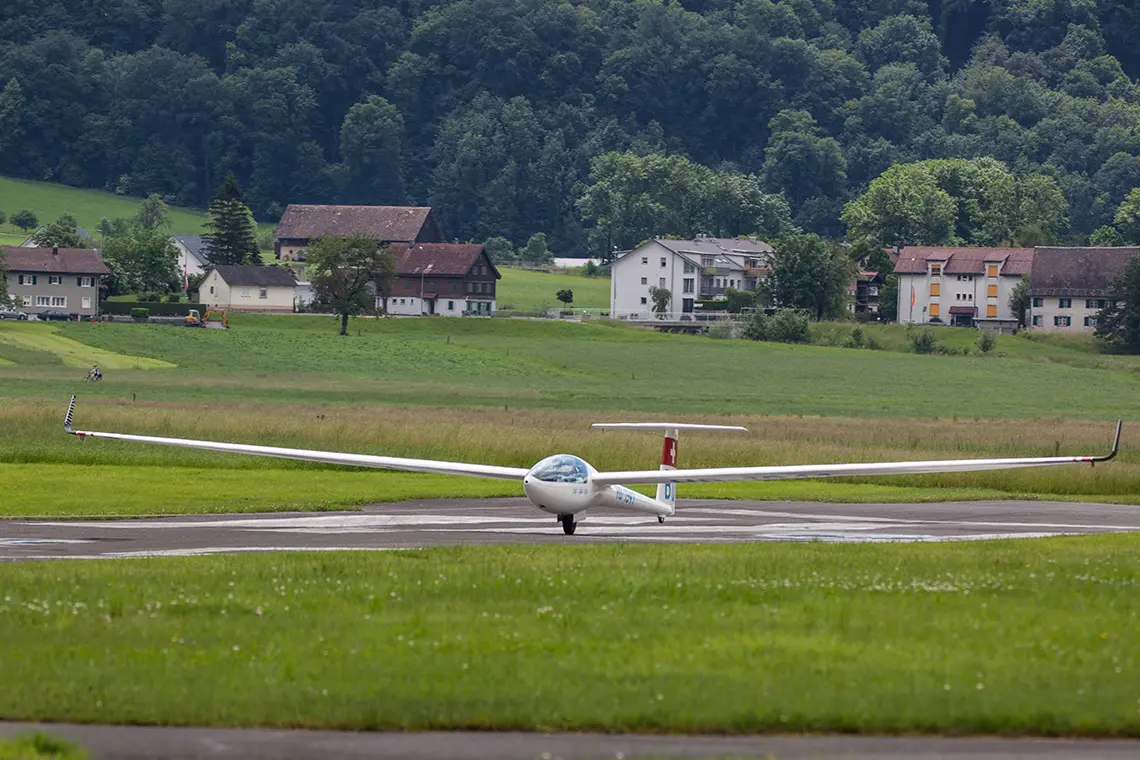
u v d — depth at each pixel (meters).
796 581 83.81
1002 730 54.06
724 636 66.94
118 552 103.25
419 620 69.75
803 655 62.97
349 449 196.88
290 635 66.56
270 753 51.16
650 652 63.50
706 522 138.88
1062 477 188.00
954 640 66.31
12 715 54.44
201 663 61.16
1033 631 68.81
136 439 133.12
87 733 53.19
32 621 69.06
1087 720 54.06
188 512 135.00
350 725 54.06
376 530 124.38
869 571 89.19
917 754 51.59
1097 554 103.00
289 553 99.44
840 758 50.97
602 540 118.12
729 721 54.09
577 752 51.41
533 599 76.88
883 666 61.19
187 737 52.91
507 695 56.69
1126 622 71.69
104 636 66.00
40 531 117.62
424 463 130.38
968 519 145.62
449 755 51.00
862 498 170.38
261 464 187.00
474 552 100.00
